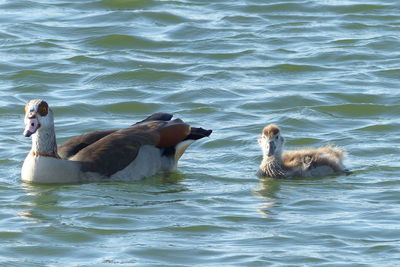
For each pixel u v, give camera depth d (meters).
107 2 29.22
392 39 26.31
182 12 28.53
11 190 16.78
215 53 25.33
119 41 26.05
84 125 20.47
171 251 13.91
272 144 17.48
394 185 17.00
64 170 17.16
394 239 14.27
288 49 25.77
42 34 26.61
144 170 17.61
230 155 18.91
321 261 13.47
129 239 14.41
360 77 23.66
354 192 16.62
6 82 23.16
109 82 23.31
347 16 28.39
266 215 15.41
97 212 15.62
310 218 15.25
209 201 16.20
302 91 22.72
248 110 21.56
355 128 20.34
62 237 14.51
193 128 18.42
